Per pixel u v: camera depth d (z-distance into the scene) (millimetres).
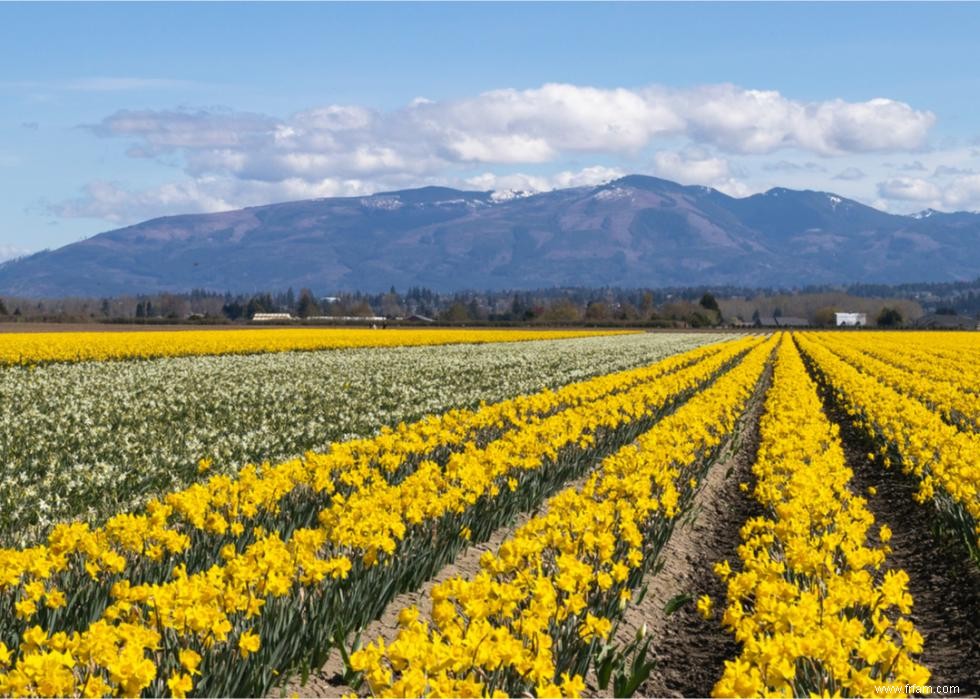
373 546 8922
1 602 7691
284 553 7824
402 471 15008
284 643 7605
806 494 11586
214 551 9852
